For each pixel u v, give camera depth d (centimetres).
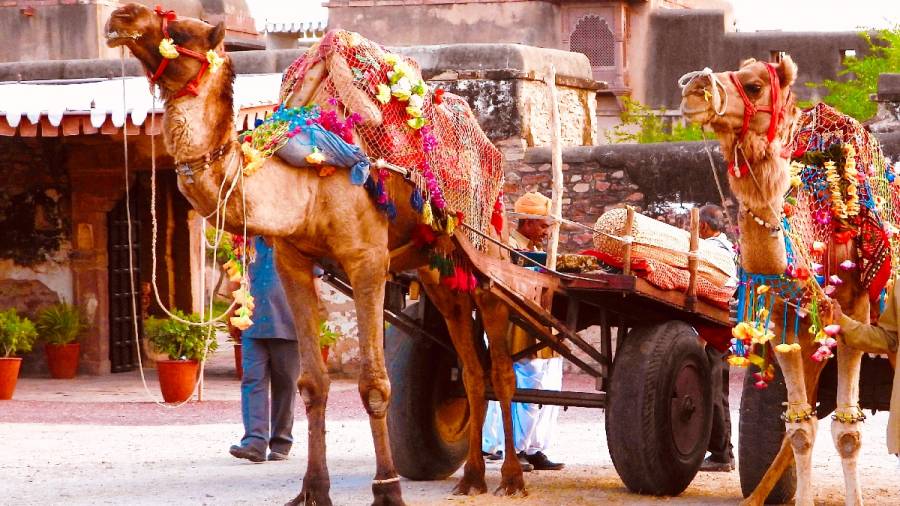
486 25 3234
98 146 1886
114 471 1016
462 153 845
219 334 2522
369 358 766
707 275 966
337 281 863
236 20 3067
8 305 1908
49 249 1902
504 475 889
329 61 774
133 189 1931
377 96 773
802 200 745
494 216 902
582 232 1750
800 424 755
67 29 2580
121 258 1947
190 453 1125
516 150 1772
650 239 916
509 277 847
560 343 909
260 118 1490
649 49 3412
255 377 1060
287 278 793
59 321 1856
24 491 915
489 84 1780
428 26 3212
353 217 752
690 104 694
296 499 795
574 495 892
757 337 724
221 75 702
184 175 701
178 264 2108
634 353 882
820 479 989
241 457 1055
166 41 680
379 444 776
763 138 704
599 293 904
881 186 774
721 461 1036
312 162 734
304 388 794
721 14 3391
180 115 692
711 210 1070
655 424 870
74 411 1495
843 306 777
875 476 1002
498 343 889
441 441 968
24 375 1895
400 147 778
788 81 707
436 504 849
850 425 758
